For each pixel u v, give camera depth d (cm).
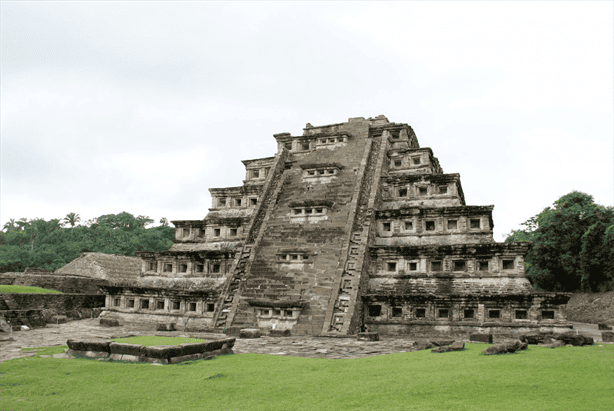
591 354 1602
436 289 3031
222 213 4188
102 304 4422
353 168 3800
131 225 10406
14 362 1528
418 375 1316
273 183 3950
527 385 1138
